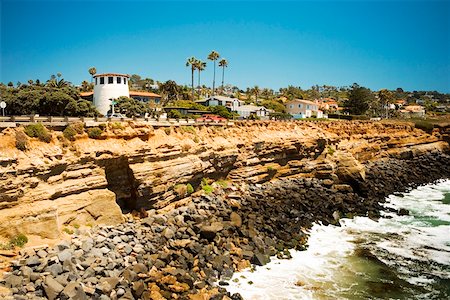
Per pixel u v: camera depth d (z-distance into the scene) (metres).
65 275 21.38
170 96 123.50
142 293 22.52
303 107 127.88
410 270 30.47
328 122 82.44
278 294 25.94
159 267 26.09
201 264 27.55
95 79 80.94
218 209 38.91
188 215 35.16
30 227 24.22
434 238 37.59
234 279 27.39
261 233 34.91
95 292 21.08
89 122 31.84
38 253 22.62
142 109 75.56
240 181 48.84
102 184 30.80
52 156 27.38
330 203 45.41
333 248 34.50
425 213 46.44
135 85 175.25
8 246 22.73
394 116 151.00
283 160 56.62
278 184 52.09
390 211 46.50
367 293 26.72
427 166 77.06
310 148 60.19
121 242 27.69
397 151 82.00
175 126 42.44
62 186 27.64
